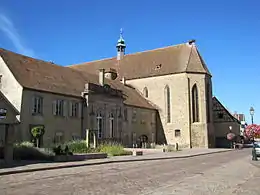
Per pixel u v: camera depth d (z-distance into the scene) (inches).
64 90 1478.8
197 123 2314.2
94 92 1593.3
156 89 2450.8
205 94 2370.8
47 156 962.7
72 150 1176.2
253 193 440.8
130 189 451.5
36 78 1407.5
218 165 905.5
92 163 901.2
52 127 1373.0
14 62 1395.2
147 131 2247.8
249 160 1129.4
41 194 402.3
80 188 455.5
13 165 775.1
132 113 2079.2
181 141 2301.9
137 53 2770.7
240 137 3120.1
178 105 2351.1
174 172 695.7
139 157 1192.2
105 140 1627.7
